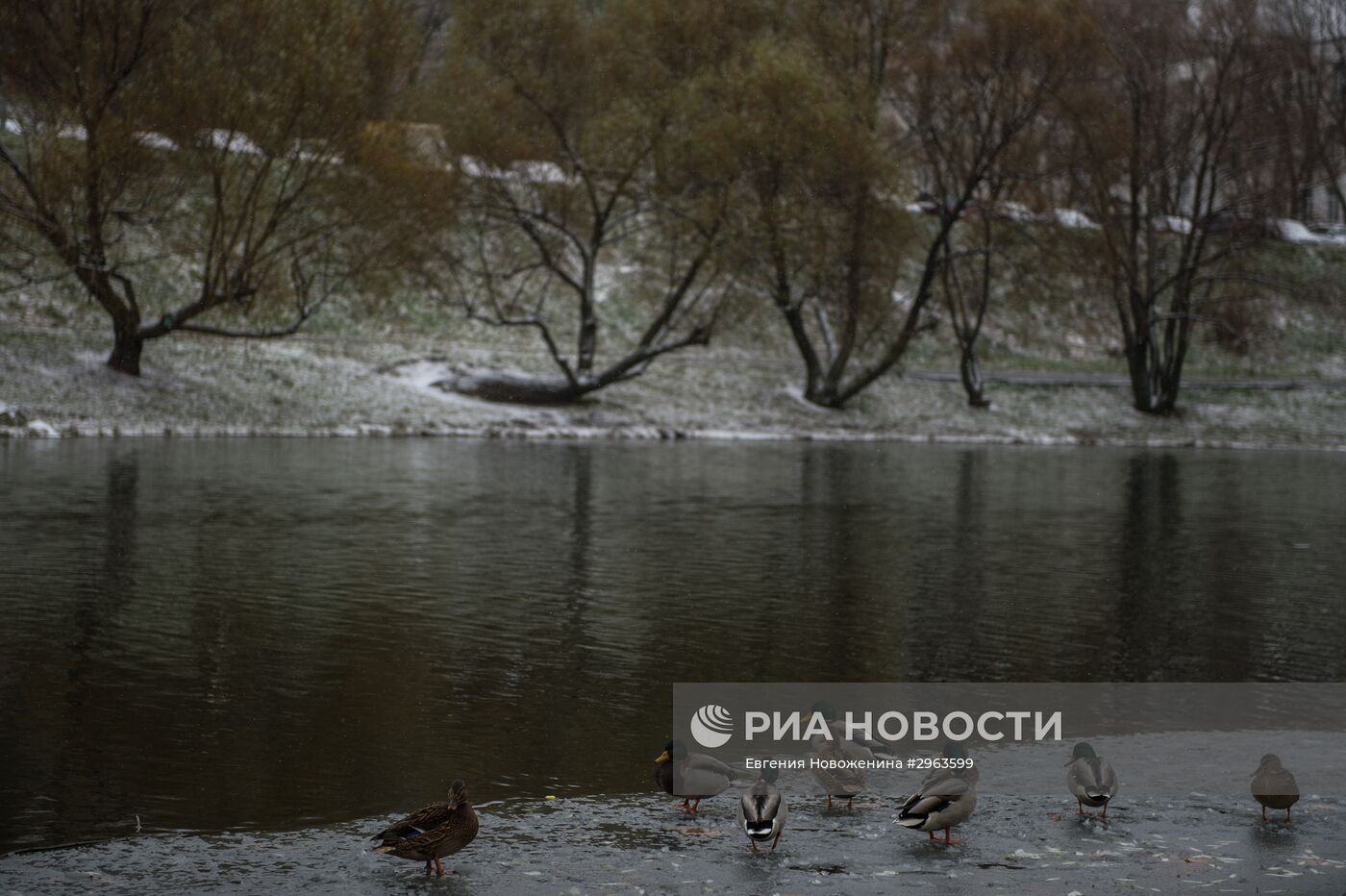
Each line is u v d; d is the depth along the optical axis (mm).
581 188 53594
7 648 14305
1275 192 64188
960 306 59312
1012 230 60812
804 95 49688
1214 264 72125
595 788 10484
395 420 46406
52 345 44875
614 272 65375
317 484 30344
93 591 17391
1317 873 8789
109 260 50781
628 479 34406
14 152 48719
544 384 51656
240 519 24188
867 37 56469
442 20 58000
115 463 32469
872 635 16453
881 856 9070
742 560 21844
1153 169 61938
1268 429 60438
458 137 47906
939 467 41438
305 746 11312
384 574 19438
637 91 51000
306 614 16531
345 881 8453
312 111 41219
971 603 18766
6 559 19422
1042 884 8539
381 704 12695
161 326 43531
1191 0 63000
